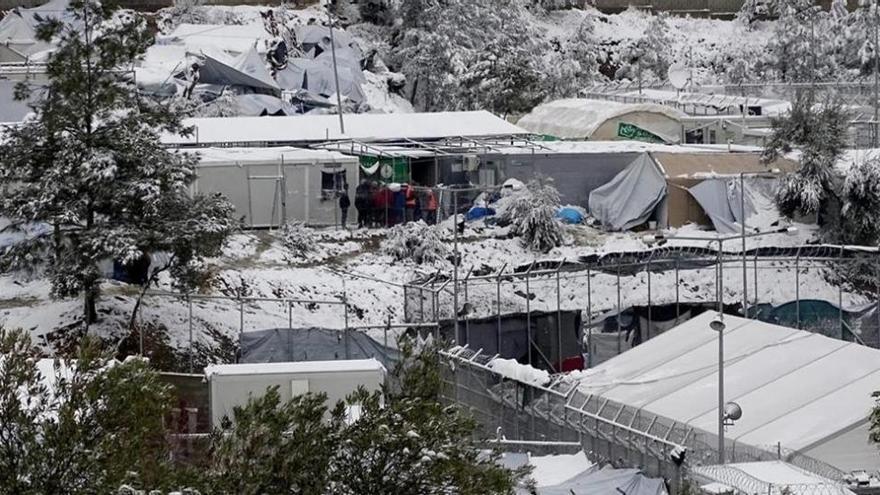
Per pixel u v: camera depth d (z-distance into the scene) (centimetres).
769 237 12088
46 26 9375
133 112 9375
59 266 9069
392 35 19312
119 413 3731
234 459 3856
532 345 9731
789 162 12606
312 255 11319
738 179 12438
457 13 18700
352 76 17562
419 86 18562
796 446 6788
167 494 3691
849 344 7962
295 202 11869
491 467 4084
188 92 15375
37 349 4181
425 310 10050
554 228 11944
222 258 10850
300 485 3831
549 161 12738
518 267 10506
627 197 12525
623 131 14962
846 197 12056
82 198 9056
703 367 7944
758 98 16988
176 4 18925
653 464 6781
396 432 3903
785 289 10669
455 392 8231
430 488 3891
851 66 19888
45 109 9219
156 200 9062
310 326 9931
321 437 3881
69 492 3553
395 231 11588
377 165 12425
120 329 9244
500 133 13888
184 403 7694
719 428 6812
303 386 7162
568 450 7256
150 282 9319
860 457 6862
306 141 13450
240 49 17075
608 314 10081
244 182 11744
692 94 17250
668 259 10431
